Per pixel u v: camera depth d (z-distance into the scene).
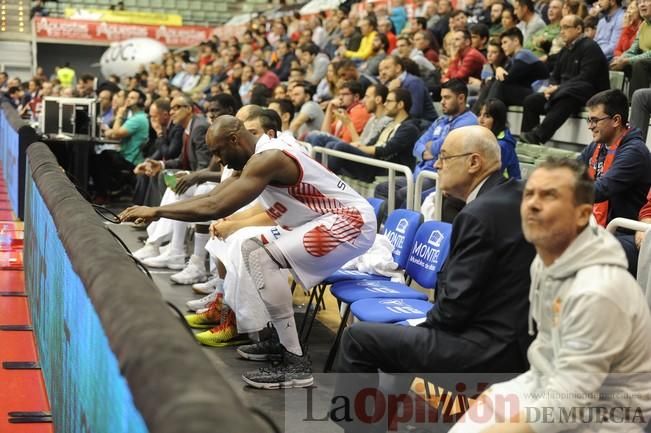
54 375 3.93
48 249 4.32
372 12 13.40
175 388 1.56
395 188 6.98
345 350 3.39
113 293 2.26
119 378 1.95
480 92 8.76
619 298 2.32
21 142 9.63
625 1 9.25
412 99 8.55
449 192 3.61
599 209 5.00
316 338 5.63
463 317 3.15
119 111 13.01
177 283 7.05
